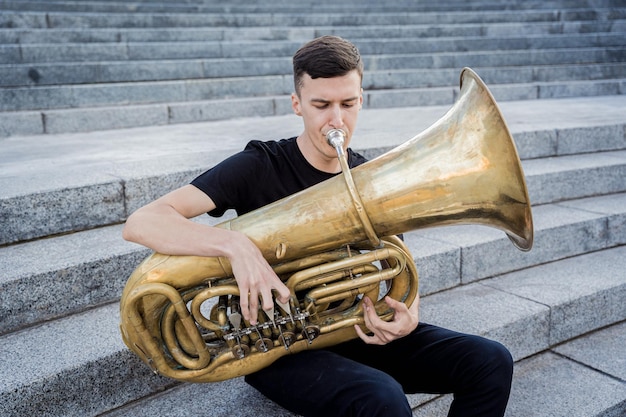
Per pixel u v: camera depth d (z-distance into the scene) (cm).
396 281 176
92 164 349
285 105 649
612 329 311
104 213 296
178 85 640
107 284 253
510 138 151
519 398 251
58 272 237
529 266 341
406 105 711
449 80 785
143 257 263
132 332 163
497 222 166
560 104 674
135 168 330
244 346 164
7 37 689
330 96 170
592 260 352
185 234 158
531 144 439
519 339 275
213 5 972
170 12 913
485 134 155
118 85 610
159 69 675
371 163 160
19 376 192
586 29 972
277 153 188
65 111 535
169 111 586
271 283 154
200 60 700
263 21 894
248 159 183
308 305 162
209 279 161
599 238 367
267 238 159
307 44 176
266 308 152
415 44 867
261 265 154
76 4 836
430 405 248
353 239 161
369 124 524
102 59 693
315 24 928
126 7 875
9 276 228
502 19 1003
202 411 207
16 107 560
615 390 254
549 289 307
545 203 397
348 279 164
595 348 291
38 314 234
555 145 450
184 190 174
